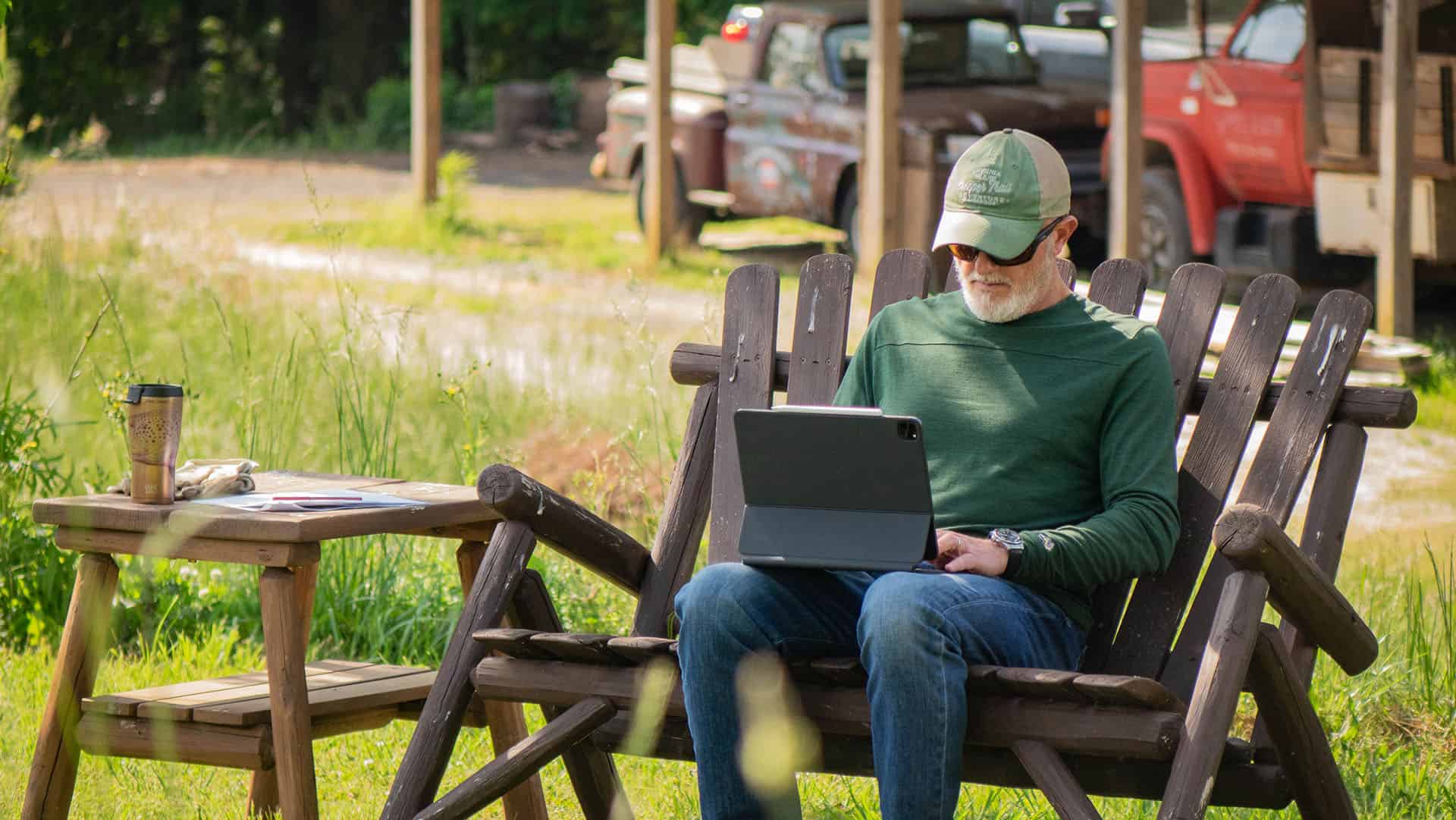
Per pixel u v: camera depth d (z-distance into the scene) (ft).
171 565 28.35
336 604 27.25
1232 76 54.75
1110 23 65.36
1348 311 17.17
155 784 20.65
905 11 66.64
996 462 16.76
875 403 17.87
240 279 53.16
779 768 15.56
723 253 71.00
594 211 88.22
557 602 27.14
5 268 44.24
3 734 21.77
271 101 140.05
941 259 50.24
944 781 14.56
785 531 16.10
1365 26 51.60
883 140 59.26
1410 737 22.02
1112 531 15.80
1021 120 61.16
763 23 67.05
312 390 36.22
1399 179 48.75
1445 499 36.91
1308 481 37.83
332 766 21.75
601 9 148.97
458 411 36.50
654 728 15.99
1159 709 14.15
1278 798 15.84
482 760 21.93
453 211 78.28
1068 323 17.06
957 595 15.15
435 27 79.56
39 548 27.96
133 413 17.67
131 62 133.80
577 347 47.88
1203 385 17.76
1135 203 55.42
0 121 34.04
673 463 34.55
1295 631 16.17
